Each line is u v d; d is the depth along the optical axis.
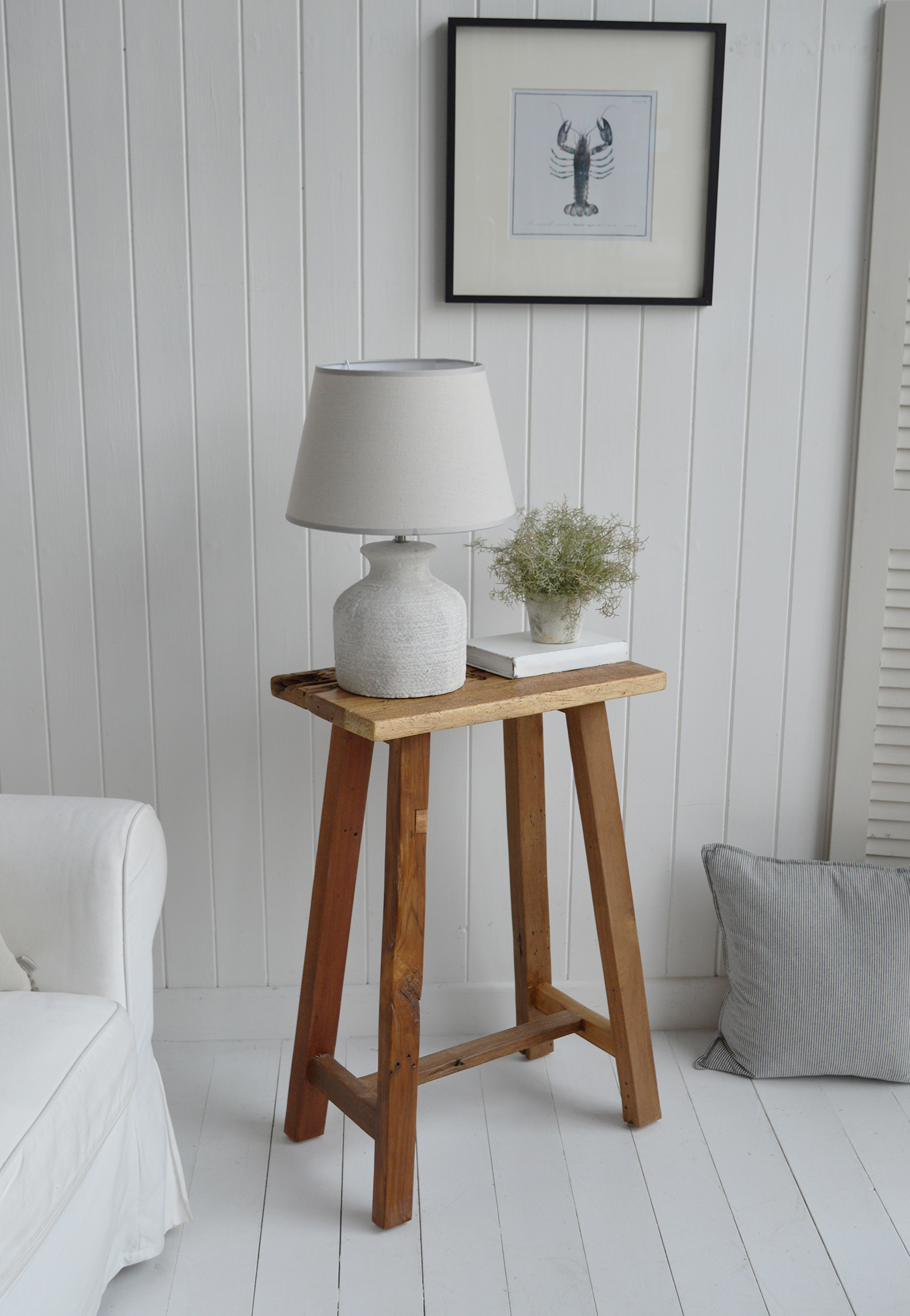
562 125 1.93
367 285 1.97
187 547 2.04
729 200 1.99
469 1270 1.65
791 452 2.10
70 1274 1.35
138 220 1.91
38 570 2.03
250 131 1.89
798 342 2.06
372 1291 1.61
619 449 2.08
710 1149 1.92
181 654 2.09
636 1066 1.94
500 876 2.23
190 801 2.15
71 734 2.11
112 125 1.87
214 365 1.97
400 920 1.66
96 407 1.97
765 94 1.95
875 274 2.01
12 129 1.86
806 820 2.27
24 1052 1.38
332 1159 1.90
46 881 1.54
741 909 2.11
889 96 1.94
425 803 1.65
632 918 1.91
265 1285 1.62
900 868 2.16
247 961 2.23
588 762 1.84
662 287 2.01
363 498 1.53
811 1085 2.11
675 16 1.92
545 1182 1.83
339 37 1.87
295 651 2.10
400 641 1.63
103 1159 1.43
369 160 1.92
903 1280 1.63
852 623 2.16
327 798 1.83
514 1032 1.96
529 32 1.88
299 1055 1.91
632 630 2.16
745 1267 1.66
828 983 2.06
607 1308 1.58
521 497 2.08
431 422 1.53
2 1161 1.21
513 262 1.97
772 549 2.14
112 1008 1.51
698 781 2.24
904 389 2.06
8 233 1.90
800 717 2.22
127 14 1.83
